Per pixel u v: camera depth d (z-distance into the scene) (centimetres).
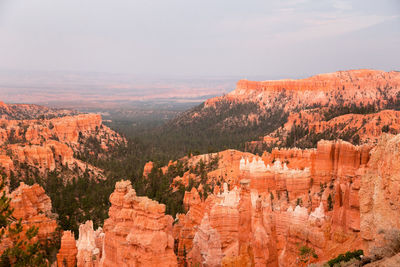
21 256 3453
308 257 4769
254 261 4719
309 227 5069
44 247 7081
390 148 3588
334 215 5531
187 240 5662
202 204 6275
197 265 4844
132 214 3962
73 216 10325
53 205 11181
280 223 5678
